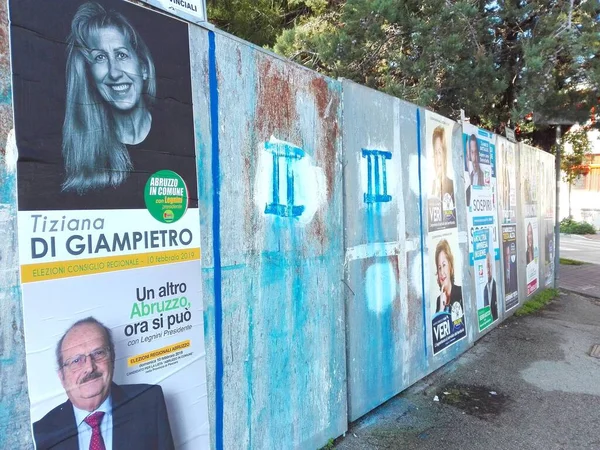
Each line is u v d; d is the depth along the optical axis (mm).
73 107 1944
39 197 1829
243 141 2779
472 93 8484
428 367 4930
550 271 10203
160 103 2291
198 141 2492
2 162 1728
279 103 3057
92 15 2020
